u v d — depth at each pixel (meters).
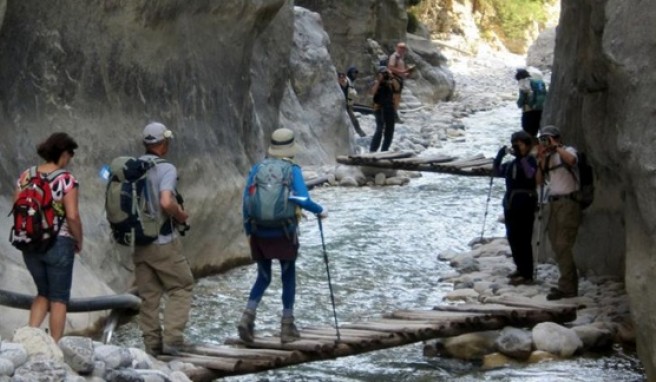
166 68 15.46
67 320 11.96
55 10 13.55
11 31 12.99
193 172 15.64
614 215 14.41
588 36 14.01
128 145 14.61
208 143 16.23
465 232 19.34
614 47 10.07
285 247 10.78
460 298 14.41
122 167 10.46
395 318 11.99
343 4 41.09
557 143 13.53
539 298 13.76
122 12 14.39
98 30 14.21
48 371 8.04
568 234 13.52
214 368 10.16
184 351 10.66
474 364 11.66
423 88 44.66
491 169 22.00
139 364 9.51
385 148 26.97
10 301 9.38
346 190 24.14
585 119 13.34
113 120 14.48
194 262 15.61
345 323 12.49
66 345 8.58
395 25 44.97
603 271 14.73
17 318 10.91
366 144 30.72
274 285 15.23
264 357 10.42
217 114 16.69
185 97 15.85
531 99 24.80
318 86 27.56
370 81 41.31
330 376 11.19
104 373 8.74
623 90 10.09
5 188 12.60
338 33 41.12
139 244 10.50
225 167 16.52
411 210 21.47
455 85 47.59
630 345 12.15
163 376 9.20
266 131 23.70
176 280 10.63
